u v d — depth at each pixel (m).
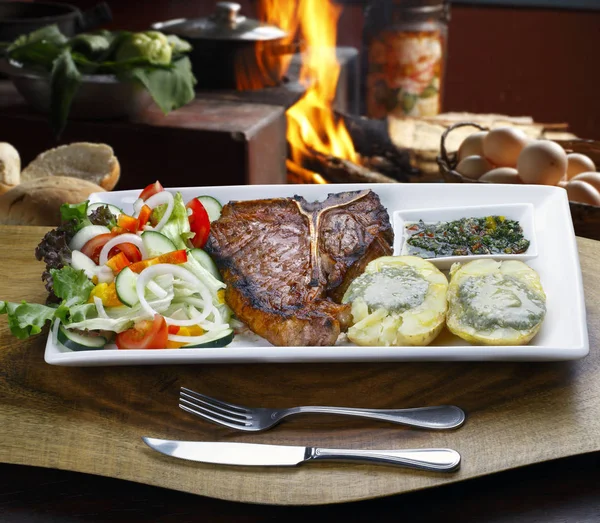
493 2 2.42
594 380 0.74
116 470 0.68
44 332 0.84
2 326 0.85
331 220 0.91
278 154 1.70
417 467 0.66
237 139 1.51
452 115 1.97
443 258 0.90
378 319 0.79
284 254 0.88
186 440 0.70
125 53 1.47
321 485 0.66
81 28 1.75
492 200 0.99
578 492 0.67
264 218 0.93
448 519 0.66
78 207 0.91
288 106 1.71
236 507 0.67
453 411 0.71
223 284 0.86
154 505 0.67
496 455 0.67
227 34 1.73
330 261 0.86
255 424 0.71
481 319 0.77
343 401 0.74
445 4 1.91
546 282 0.85
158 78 1.46
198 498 0.68
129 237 0.87
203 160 1.56
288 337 0.80
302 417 0.72
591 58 2.42
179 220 0.91
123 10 2.41
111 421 0.72
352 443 0.69
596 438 0.68
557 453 0.67
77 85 1.42
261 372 0.78
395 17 1.88
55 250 0.88
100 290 0.82
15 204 1.10
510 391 0.73
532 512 0.66
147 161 1.58
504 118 1.95
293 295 0.83
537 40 2.44
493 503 0.67
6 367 0.79
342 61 2.03
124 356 0.75
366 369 0.77
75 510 0.67
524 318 0.77
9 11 1.79
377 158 1.81
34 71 1.47
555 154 1.17
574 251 0.86
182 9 2.42
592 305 0.85
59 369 0.79
